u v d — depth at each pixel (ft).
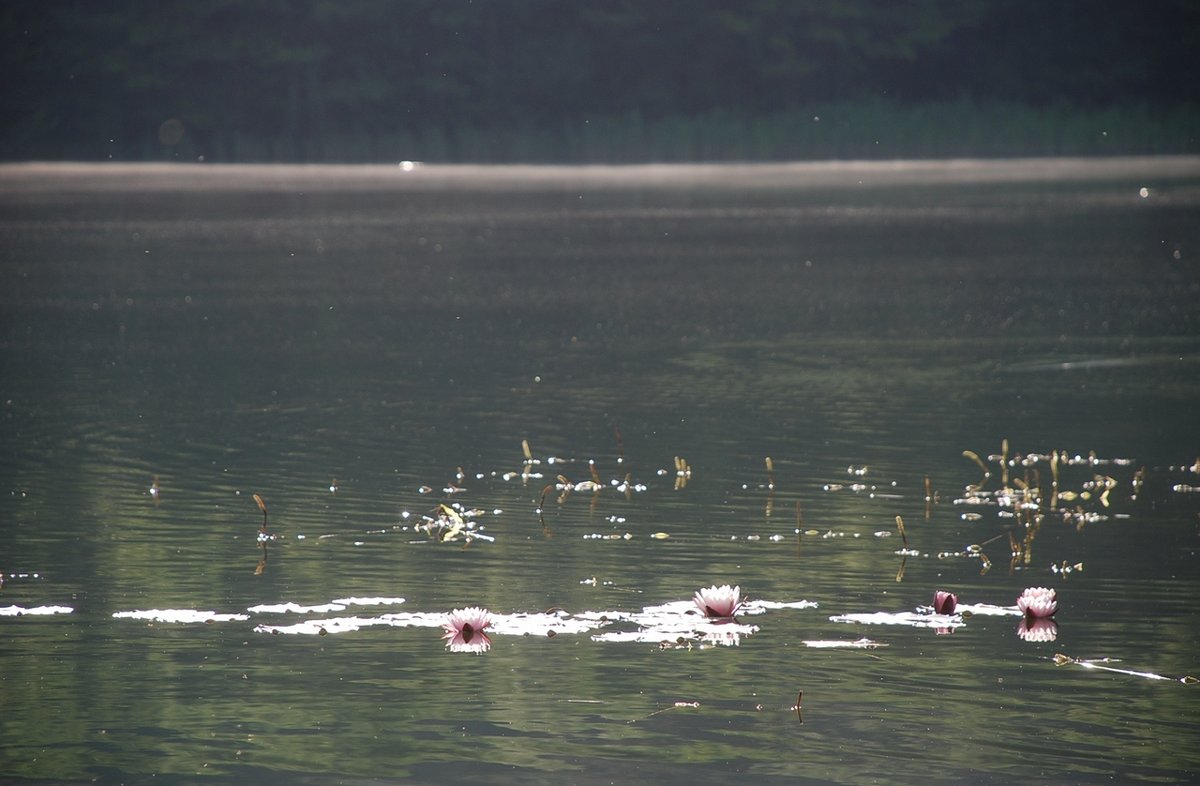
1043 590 92.53
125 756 68.49
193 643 85.87
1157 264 362.74
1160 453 151.74
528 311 288.30
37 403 187.21
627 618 91.91
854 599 97.14
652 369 215.31
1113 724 72.95
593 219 547.08
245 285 339.57
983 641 86.84
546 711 74.43
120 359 228.43
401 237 472.03
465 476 141.90
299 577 102.68
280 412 180.34
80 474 142.51
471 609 89.04
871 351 231.71
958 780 65.98
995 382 200.34
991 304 290.15
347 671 80.74
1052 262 372.17
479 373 212.43
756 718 73.61
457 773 66.59
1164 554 109.70
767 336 250.57
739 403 185.47
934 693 77.30
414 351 236.02
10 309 295.89
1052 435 162.20
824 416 175.63
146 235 485.15
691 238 461.37
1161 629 89.56
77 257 410.72
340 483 138.21
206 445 158.40
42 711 74.38
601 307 294.05
